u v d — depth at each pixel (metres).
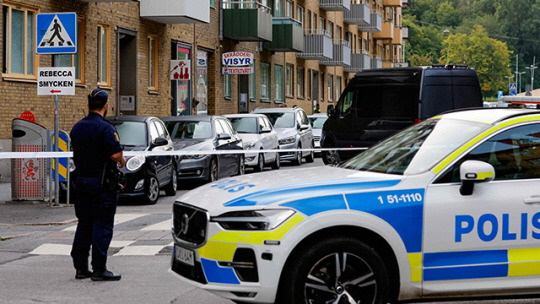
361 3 71.56
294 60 52.88
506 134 6.99
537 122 7.05
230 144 23.41
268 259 6.30
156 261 10.38
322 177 7.04
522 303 7.84
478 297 6.80
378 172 7.10
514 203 6.76
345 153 22.19
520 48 151.62
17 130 17.14
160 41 32.12
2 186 21.08
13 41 22.55
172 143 19.97
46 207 16.56
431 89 20.62
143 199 17.45
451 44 145.50
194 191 7.36
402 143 7.61
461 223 6.65
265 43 45.47
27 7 22.98
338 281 6.48
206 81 37.91
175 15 30.09
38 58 23.45
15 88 22.23
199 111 37.03
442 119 7.64
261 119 28.27
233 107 41.28
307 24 55.06
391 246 6.50
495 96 151.25
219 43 38.97
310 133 34.19
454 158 6.83
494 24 151.75
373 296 6.53
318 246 6.41
